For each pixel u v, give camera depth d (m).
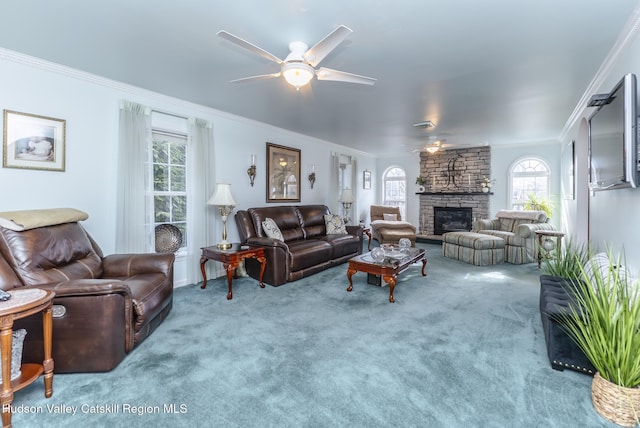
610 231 2.88
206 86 3.31
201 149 3.97
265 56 2.08
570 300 2.12
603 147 2.51
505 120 4.70
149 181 3.50
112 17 2.02
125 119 3.23
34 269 2.14
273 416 1.54
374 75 2.96
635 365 1.45
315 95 3.58
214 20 2.04
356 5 1.87
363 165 8.21
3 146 2.53
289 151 5.57
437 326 2.61
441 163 7.74
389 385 1.79
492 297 3.37
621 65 2.50
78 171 2.97
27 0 1.83
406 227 6.71
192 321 2.71
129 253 3.10
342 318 2.79
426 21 2.05
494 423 1.49
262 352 2.17
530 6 1.89
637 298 1.53
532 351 2.18
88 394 1.72
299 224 5.17
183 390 1.75
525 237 5.01
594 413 1.55
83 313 1.89
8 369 1.46
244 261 4.25
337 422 1.50
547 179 6.51
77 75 2.91
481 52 2.50
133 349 2.19
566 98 3.66
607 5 1.89
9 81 2.55
